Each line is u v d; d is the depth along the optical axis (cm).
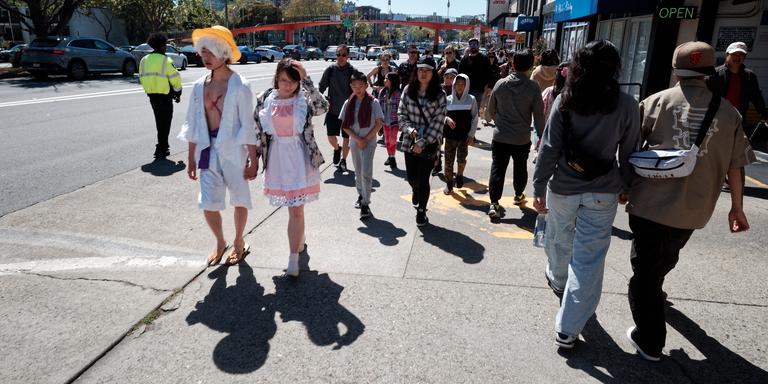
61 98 1455
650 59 1085
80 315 338
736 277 407
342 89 734
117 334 317
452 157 632
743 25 1030
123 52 2255
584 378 282
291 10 9969
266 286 383
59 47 1992
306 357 298
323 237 482
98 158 779
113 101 1424
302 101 386
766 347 313
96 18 4256
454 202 610
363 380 278
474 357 299
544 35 2583
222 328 327
